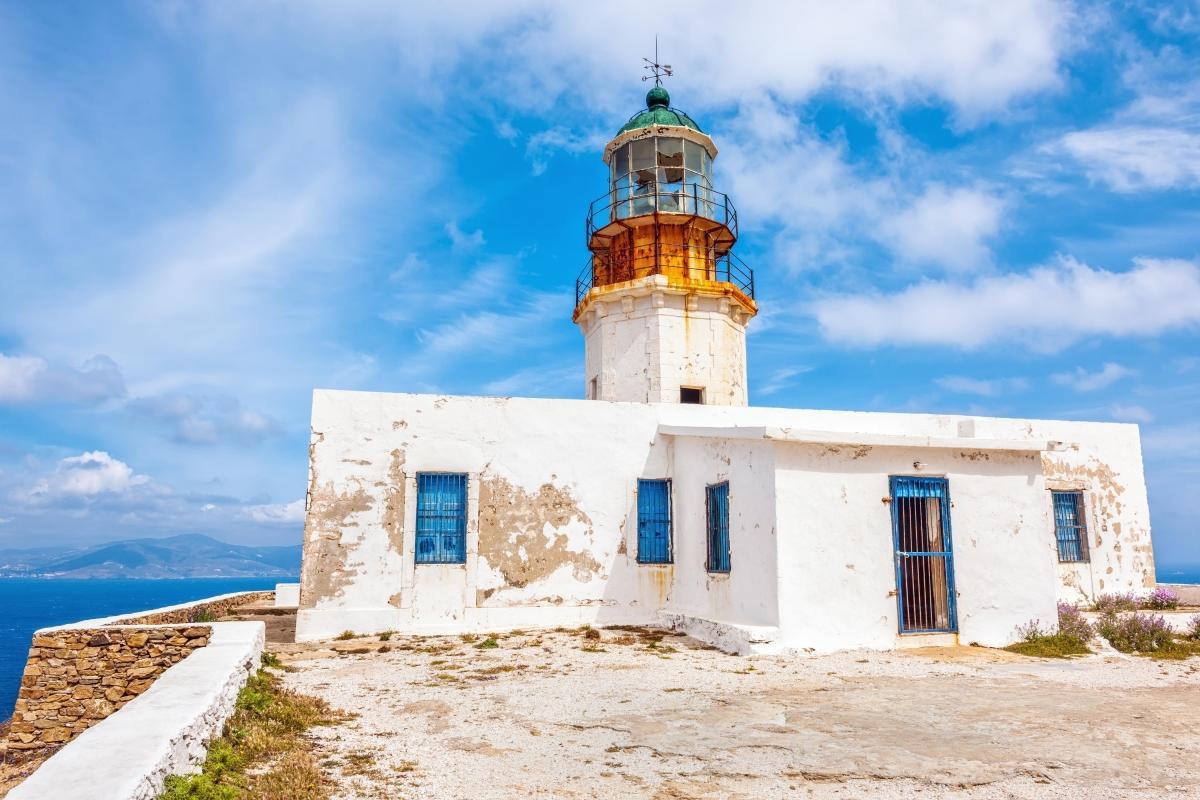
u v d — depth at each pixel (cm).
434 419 1419
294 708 749
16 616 14562
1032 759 611
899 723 715
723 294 1881
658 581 1484
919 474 1210
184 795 448
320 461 1359
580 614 1431
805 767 591
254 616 1702
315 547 1332
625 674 965
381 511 1371
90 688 1033
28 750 1002
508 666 1029
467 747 645
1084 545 1759
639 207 1978
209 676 682
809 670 988
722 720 728
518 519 1430
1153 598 1705
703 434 1369
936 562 1208
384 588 1351
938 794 539
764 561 1154
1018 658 1095
